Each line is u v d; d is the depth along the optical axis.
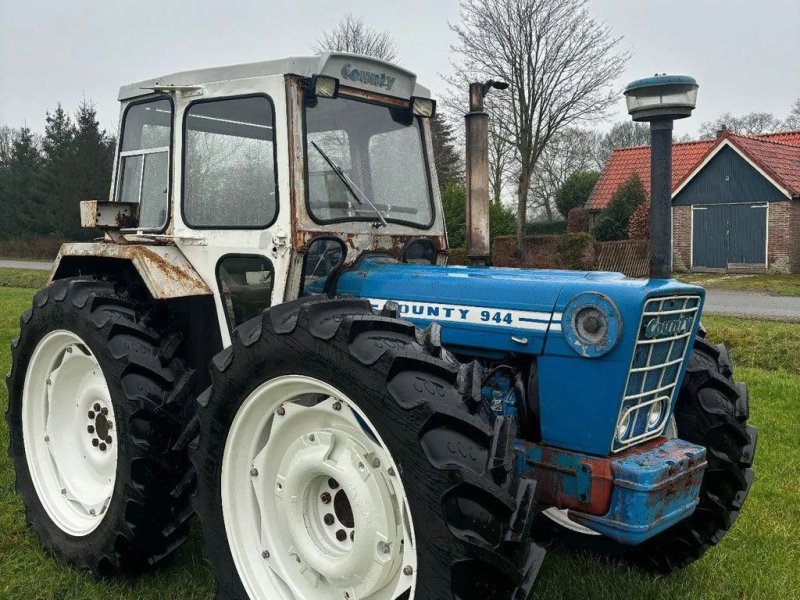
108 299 3.69
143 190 4.14
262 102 3.49
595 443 2.88
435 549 2.44
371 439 2.74
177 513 3.51
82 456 3.95
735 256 24.83
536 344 2.99
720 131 27.28
